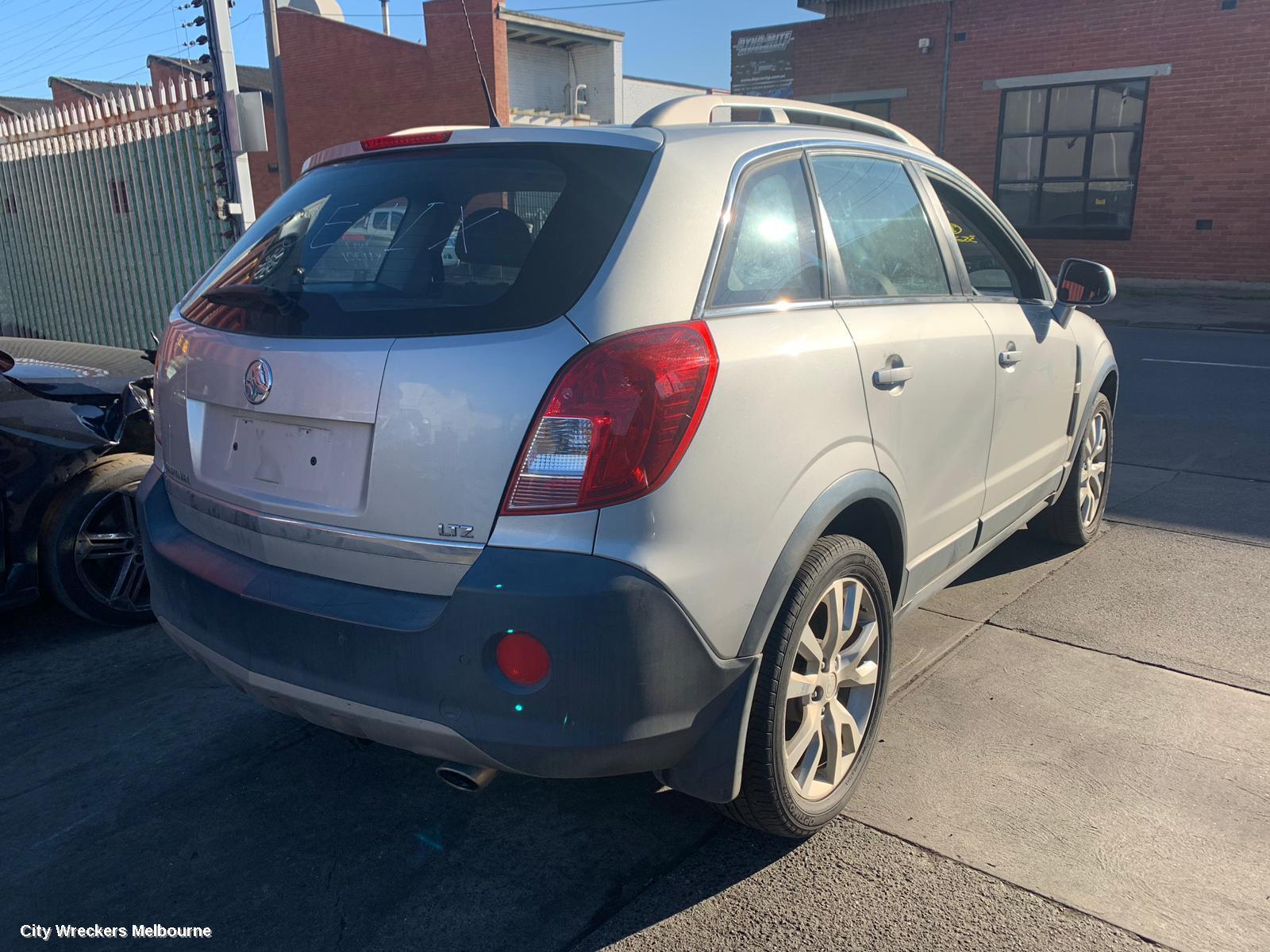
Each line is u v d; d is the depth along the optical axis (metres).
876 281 2.94
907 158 3.36
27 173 10.45
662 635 2.04
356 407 2.15
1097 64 17.09
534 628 1.98
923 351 2.95
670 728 2.13
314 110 26.56
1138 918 2.36
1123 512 5.45
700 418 2.09
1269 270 16.16
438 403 2.07
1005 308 3.69
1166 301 16.02
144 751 3.16
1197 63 16.12
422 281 2.25
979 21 18.25
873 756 3.06
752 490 2.22
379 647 2.12
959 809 2.79
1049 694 3.43
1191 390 8.91
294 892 2.50
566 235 2.19
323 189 2.68
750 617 2.25
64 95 34.97
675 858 2.62
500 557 2.01
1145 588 4.37
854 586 2.67
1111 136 17.27
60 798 2.90
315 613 2.20
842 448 2.53
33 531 3.81
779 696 2.36
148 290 9.46
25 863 2.61
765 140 2.66
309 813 2.83
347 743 3.21
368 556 2.17
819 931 2.33
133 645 3.98
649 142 2.38
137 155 9.07
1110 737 3.15
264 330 2.38
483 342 2.07
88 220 9.89
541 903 2.45
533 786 2.97
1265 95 15.62
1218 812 2.76
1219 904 2.40
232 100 7.88
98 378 4.19
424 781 3.00
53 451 3.81
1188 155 16.53
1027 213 18.52
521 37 29.17
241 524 2.42
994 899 2.43
